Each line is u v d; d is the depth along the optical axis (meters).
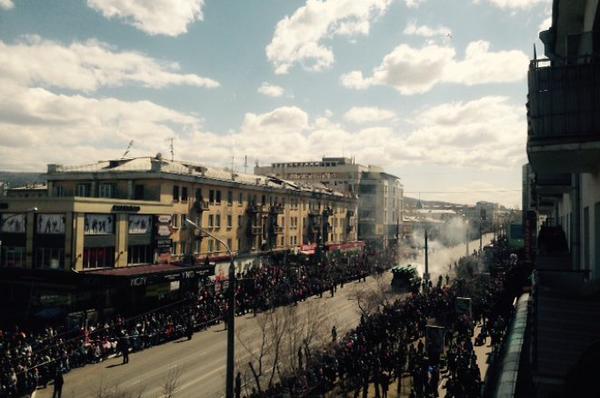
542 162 7.25
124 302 33.09
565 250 15.50
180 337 30.27
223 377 22.27
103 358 25.56
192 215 43.97
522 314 14.59
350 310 37.09
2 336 25.05
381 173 101.19
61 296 31.50
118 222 35.03
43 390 20.84
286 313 26.00
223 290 40.84
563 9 10.06
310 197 69.69
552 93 6.48
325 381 19.61
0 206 34.31
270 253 56.53
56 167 43.72
